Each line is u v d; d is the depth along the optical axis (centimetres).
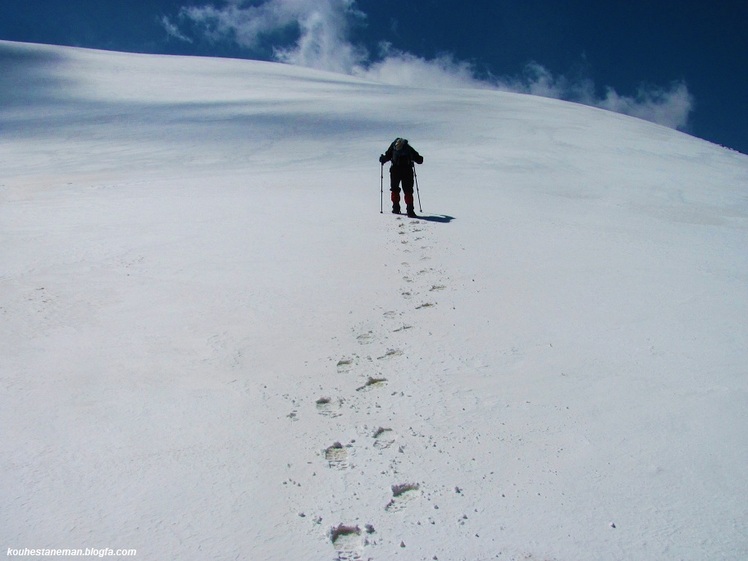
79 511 329
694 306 612
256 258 814
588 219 1074
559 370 485
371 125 2455
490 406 436
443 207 1159
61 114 2886
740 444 378
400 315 618
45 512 327
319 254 834
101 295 675
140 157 1933
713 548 298
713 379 459
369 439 401
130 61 5188
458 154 1866
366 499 341
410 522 321
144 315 620
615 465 364
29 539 306
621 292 661
